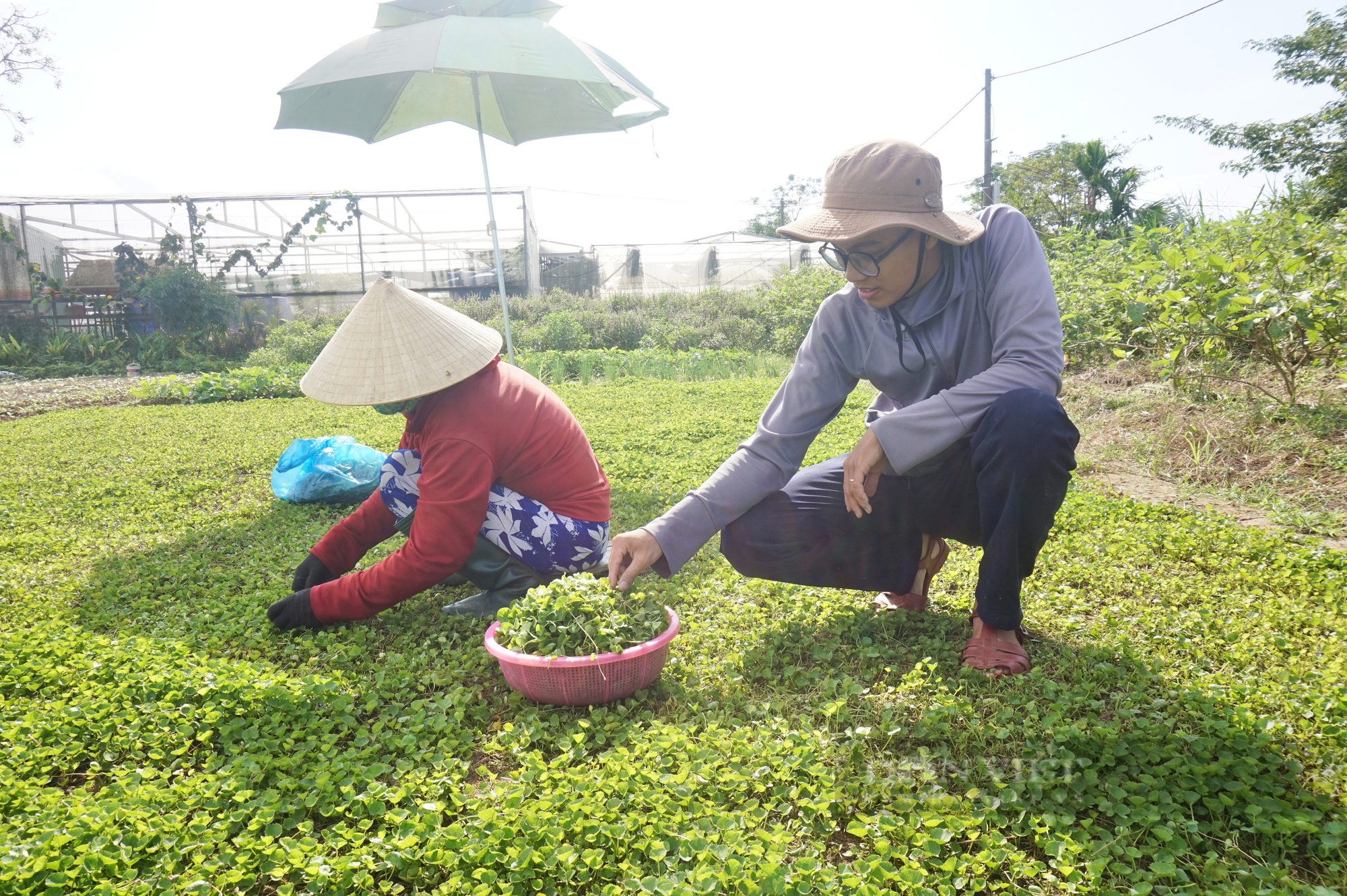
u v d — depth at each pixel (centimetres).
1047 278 238
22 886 157
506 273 2175
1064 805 185
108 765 216
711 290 2028
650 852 167
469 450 282
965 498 262
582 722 219
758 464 264
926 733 211
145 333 2002
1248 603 290
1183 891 157
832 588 326
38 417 957
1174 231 895
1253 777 188
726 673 258
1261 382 642
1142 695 225
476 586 342
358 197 2091
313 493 485
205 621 310
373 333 289
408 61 539
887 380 263
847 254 233
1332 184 1708
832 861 175
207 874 167
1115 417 652
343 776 200
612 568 252
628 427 723
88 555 407
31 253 2008
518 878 161
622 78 618
